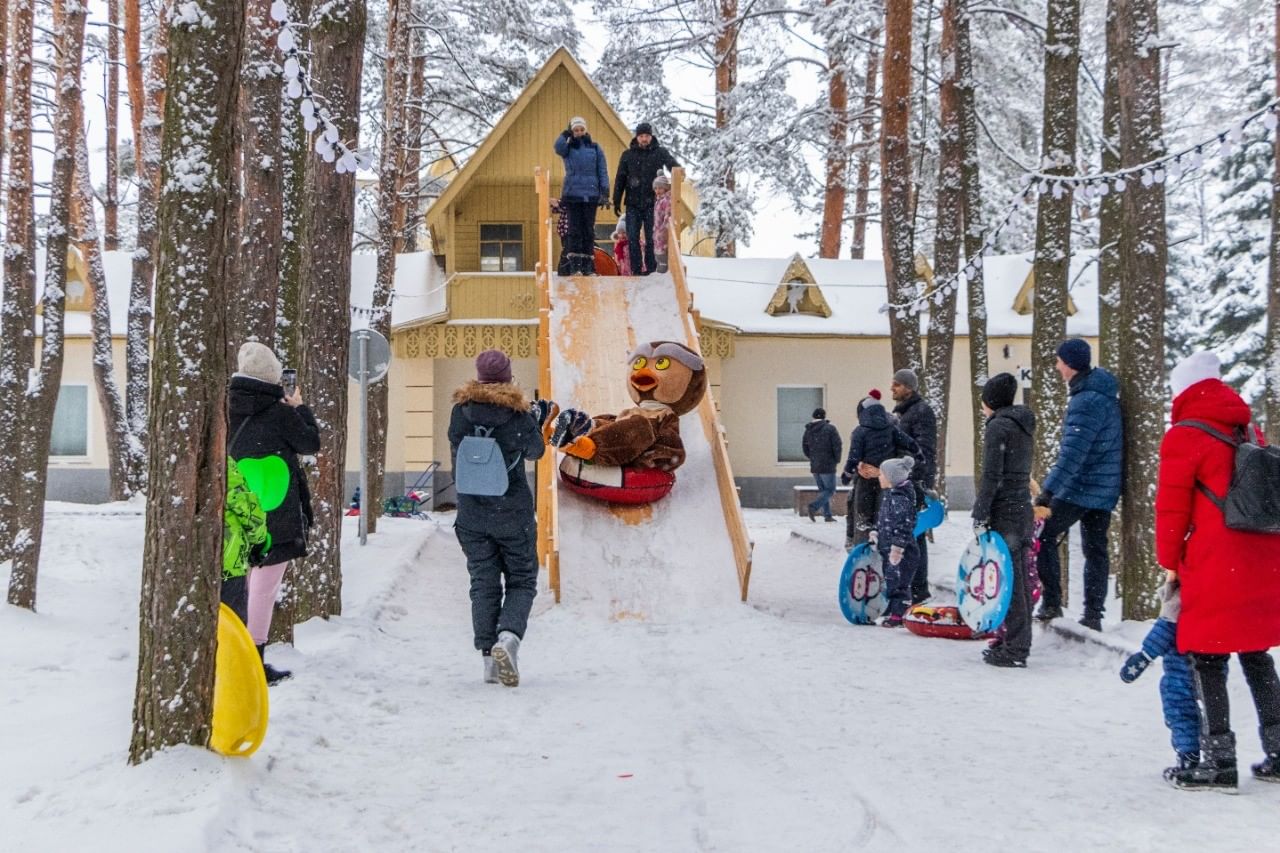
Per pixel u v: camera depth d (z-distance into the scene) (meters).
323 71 9.02
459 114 28.67
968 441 25.84
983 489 7.93
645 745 5.58
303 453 6.88
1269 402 10.30
